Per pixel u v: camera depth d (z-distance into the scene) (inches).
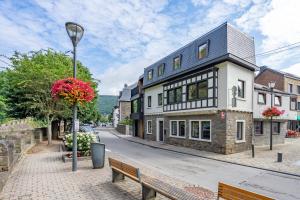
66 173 295.3
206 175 339.9
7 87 758.5
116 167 249.9
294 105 1151.0
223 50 564.4
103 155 330.0
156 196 211.0
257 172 365.4
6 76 740.0
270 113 611.5
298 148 652.1
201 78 637.9
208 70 607.2
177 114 729.6
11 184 243.9
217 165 421.4
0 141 283.6
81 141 403.5
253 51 653.3
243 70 628.1
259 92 727.1
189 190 247.3
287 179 323.9
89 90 315.6
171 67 803.4
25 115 753.0
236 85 595.5
